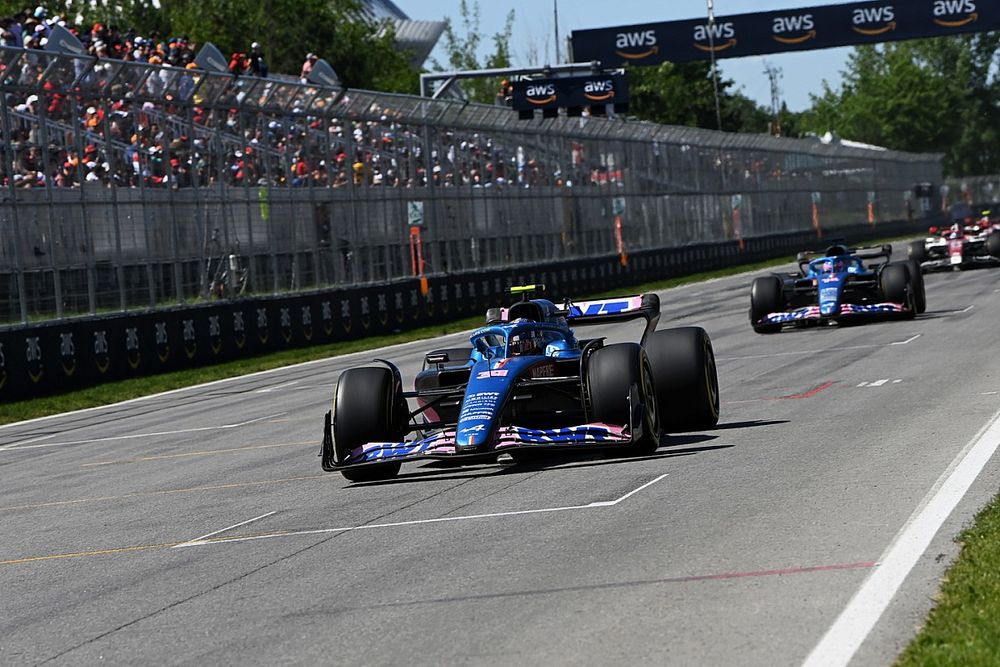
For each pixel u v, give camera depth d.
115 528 18.34
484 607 11.90
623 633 10.70
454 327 63.47
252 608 12.70
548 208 83.06
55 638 12.32
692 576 12.37
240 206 55.50
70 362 43.88
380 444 19.50
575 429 18.94
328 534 16.20
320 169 60.81
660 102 168.38
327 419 20.14
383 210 65.38
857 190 154.50
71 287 46.44
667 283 92.62
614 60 105.38
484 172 75.62
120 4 123.62
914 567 12.00
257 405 36.06
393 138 66.88
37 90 45.59
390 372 20.47
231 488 21.22
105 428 33.97
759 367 33.31
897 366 30.55
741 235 117.19
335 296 58.31
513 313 21.78
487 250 75.50
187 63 64.00
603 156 91.31
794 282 44.22
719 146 113.38
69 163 46.81
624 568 12.91
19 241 44.41
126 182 49.38
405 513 17.12
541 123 82.19
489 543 14.68
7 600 14.26
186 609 12.95
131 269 49.31
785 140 130.88
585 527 15.08
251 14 132.88
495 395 19.16
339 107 62.09
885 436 20.16
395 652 10.73
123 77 49.34
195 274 52.66
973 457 17.45
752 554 13.04
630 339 46.09
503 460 21.41
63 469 26.23
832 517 14.47
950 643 9.65
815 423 22.41
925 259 68.75
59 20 59.06
